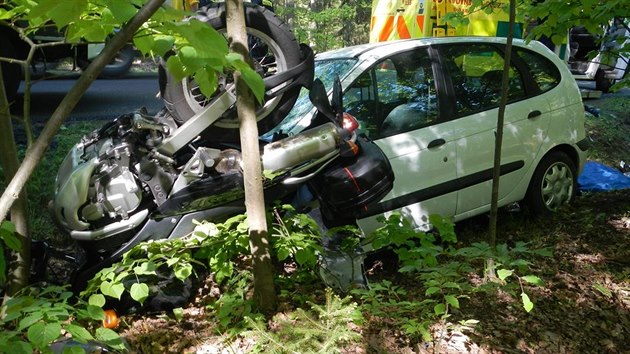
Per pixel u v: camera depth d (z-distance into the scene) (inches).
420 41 196.4
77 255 156.9
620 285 164.7
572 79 222.4
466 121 193.0
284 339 114.5
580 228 204.2
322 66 199.3
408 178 179.5
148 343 127.6
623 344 137.9
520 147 203.5
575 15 186.1
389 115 183.5
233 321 133.2
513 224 209.9
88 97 379.2
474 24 285.0
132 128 146.6
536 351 132.1
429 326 130.7
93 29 83.2
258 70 143.6
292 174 148.9
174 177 145.2
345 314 117.2
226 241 136.6
